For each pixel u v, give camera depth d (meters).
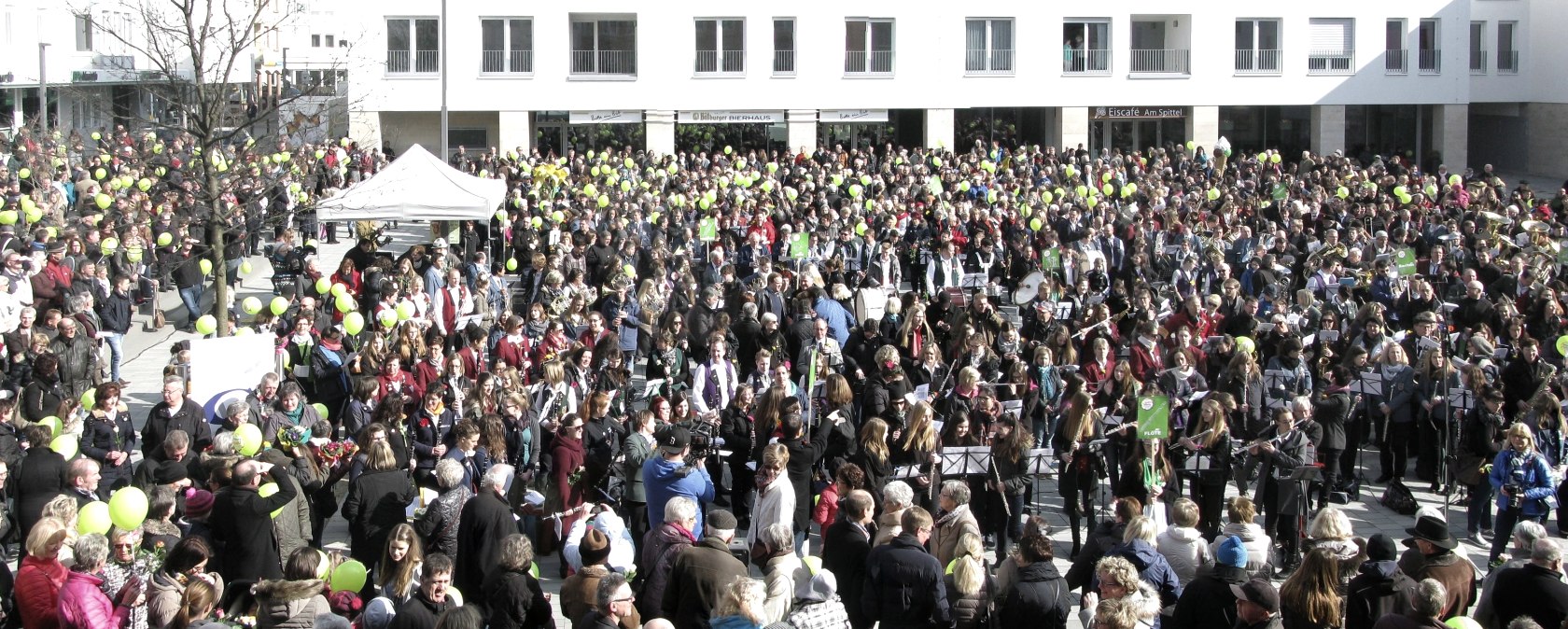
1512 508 14.29
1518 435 14.29
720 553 10.21
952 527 11.62
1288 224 30.53
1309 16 55.09
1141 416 14.05
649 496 12.64
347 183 37.53
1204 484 14.85
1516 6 56.78
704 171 40.12
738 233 29.62
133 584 10.24
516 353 18.48
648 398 17.06
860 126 55.38
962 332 18.23
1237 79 55.09
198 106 25.41
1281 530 14.68
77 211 29.92
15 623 11.01
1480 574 14.80
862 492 11.16
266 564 11.40
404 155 25.78
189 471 12.77
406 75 51.53
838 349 19.16
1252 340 19.50
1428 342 17.89
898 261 27.81
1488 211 32.19
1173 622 9.95
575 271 23.12
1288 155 57.19
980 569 10.41
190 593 9.66
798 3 52.91
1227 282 21.55
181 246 25.58
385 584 10.45
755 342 19.33
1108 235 28.25
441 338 16.56
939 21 53.62
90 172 34.50
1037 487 16.02
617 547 11.63
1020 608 10.07
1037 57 54.25
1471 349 18.48
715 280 23.98
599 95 52.53
